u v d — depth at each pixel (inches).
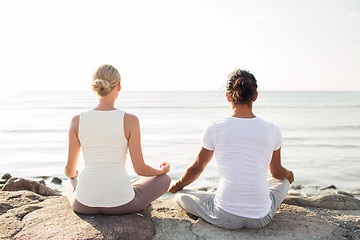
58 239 87.0
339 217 121.6
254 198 95.7
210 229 101.0
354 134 644.1
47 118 1076.5
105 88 94.0
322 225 105.6
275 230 100.7
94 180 96.9
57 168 319.9
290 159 368.5
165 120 1019.3
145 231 96.1
